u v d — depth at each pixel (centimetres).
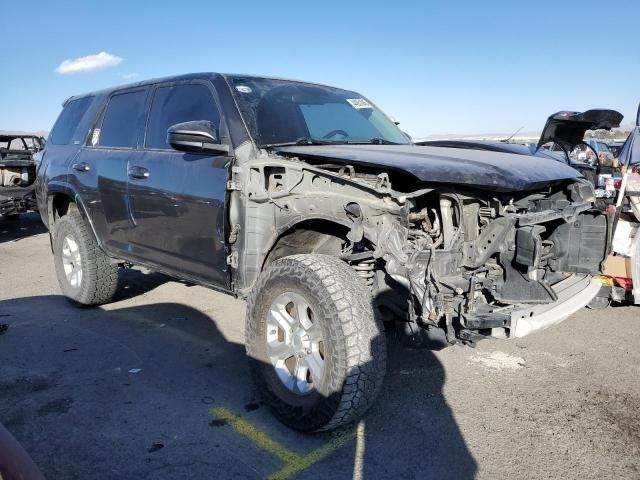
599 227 374
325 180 326
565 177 355
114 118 493
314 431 300
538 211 356
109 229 480
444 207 317
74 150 533
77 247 539
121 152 461
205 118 396
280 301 321
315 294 293
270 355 327
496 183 300
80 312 543
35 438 307
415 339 314
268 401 322
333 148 369
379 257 311
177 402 354
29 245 959
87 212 502
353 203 313
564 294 343
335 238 368
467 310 304
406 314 318
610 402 357
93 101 537
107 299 547
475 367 413
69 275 559
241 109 377
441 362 423
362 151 353
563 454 297
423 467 285
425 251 304
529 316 304
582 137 523
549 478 277
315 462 289
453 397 364
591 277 382
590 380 390
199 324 507
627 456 296
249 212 344
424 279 296
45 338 466
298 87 451
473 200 321
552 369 409
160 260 427
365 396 285
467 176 299
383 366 291
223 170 357
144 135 445
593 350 446
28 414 334
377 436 315
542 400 360
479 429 323
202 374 397
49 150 581
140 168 428
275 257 359
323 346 298
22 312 542
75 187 512
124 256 475
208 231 369
